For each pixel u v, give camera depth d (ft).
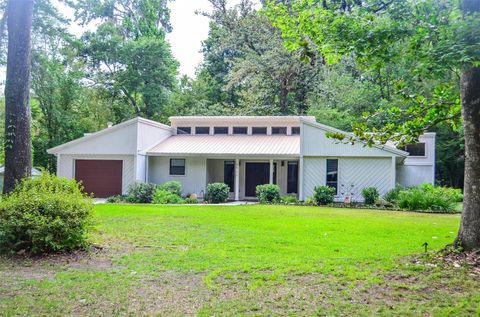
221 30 121.60
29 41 32.32
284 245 27.30
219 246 26.78
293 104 111.04
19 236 23.86
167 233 32.07
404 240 29.55
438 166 102.89
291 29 24.91
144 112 129.49
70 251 24.56
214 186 70.59
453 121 24.84
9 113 31.42
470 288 17.02
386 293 16.61
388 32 18.37
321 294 16.56
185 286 17.70
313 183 71.61
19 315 14.14
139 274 19.57
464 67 16.65
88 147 76.48
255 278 18.84
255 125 84.43
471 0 16.66
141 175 76.13
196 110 120.47
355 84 105.09
